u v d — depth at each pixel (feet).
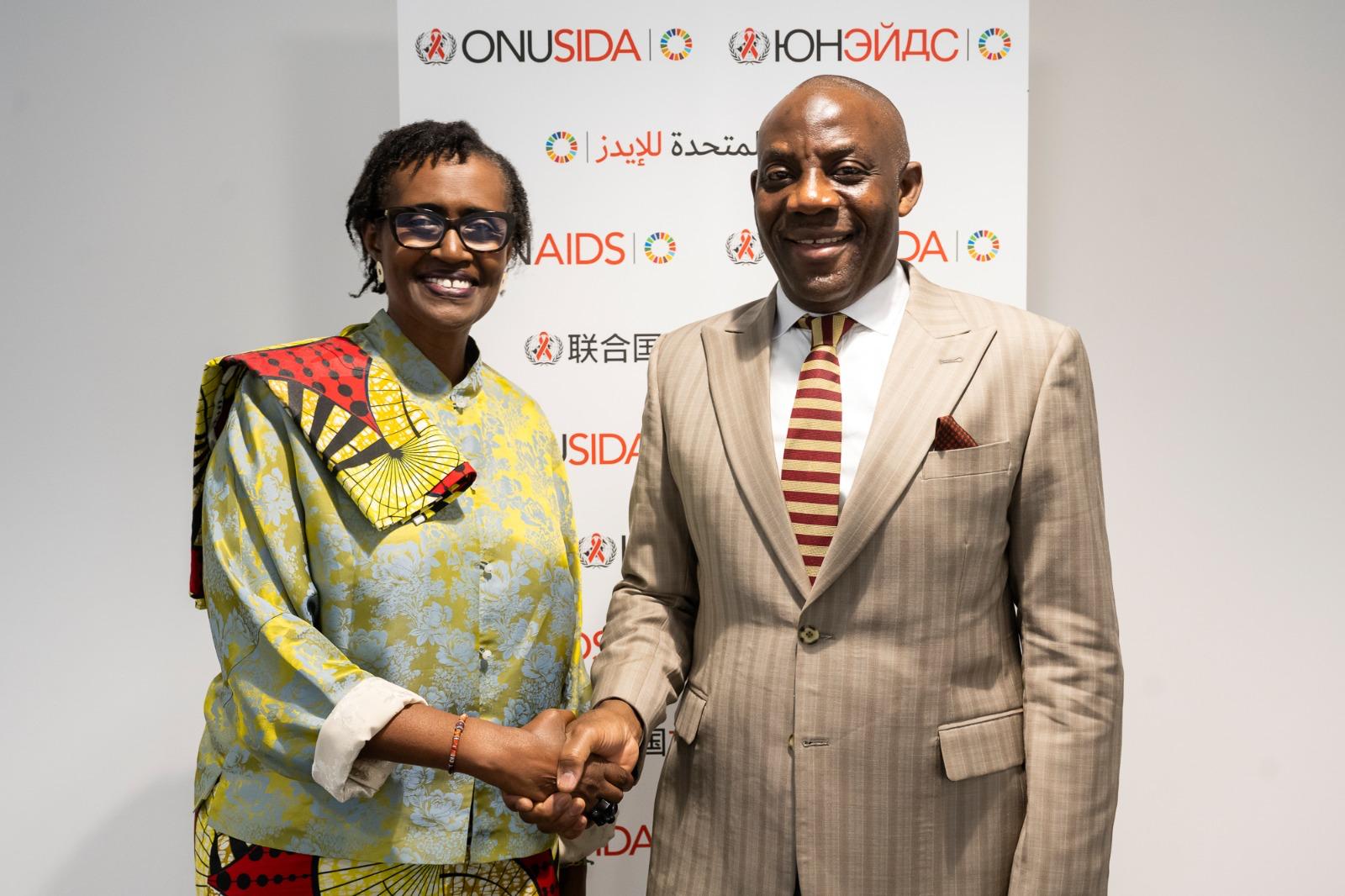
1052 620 4.59
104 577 7.84
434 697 4.53
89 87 7.73
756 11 6.88
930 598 4.55
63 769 7.86
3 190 7.72
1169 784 8.09
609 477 7.04
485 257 4.79
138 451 7.84
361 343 4.91
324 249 7.82
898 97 6.92
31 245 7.74
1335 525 8.05
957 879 4.54
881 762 4.51
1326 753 8.10
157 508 7.87
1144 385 7.98
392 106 7.80
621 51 6.88
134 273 7.79
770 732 4.63
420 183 4.73
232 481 4.48
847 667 4.55
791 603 4.63
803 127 4.66
